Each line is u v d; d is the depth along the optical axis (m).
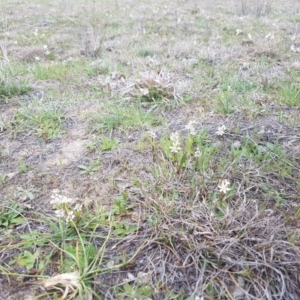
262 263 1.22
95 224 1.45
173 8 6.70
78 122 2.37
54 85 3.03
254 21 5.45
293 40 4.18
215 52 3.78
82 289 1.17
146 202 1.54
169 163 1.81
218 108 2.43
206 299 1.15
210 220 1.40
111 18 5.79
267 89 2.77
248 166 1.80
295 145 2.00
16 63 3.62
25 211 1.56
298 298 1.15
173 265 1.27
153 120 2.34
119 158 1.93
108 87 2.89
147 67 3.28
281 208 1.52
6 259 1.32
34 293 1.20
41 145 2.11
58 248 1.34
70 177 1.81
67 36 4.71
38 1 7.53
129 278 1.24
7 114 2.48
